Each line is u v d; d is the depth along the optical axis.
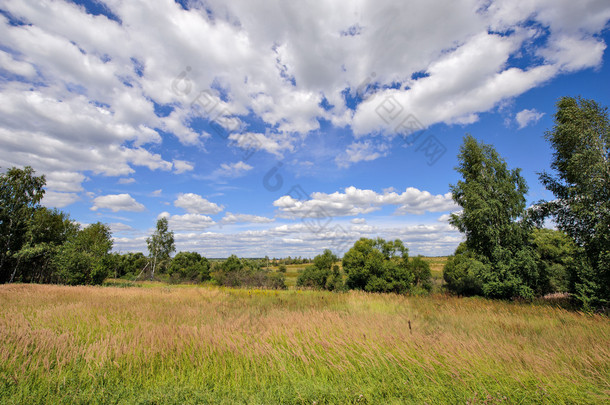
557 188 15.70
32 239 29.61
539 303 15.34
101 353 4.66
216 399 3.56
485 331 7.31
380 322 7.53
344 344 5.37
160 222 45.25
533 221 18.39
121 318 8.24
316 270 33.47
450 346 5.18
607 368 4.48
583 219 13.89
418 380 4.04
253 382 4.12
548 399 3.53
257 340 5.94
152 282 40.50
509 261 18.84
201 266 49.69
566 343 5.95
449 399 3.58
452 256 33.06
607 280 12.75
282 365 4.43
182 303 12.52
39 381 3.80
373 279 29.31
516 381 3.93
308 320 7.76
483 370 4.25
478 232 20.42
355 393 3.68
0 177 29.36
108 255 29.03
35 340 5.26
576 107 14.12
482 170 21.09
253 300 14.64
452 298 17.06
